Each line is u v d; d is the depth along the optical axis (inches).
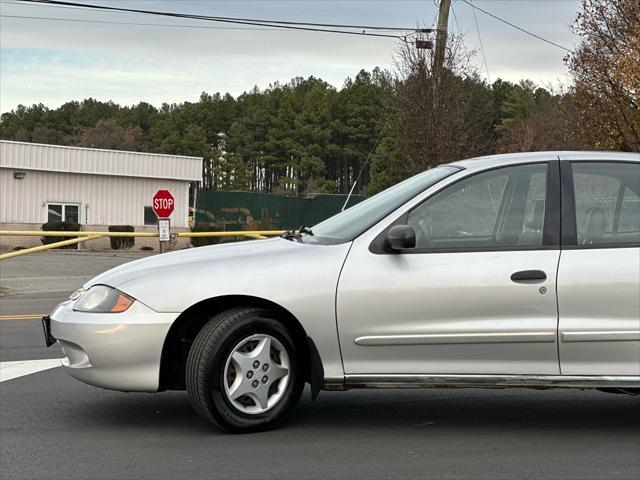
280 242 228.5
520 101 3553.2
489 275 209.8
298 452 199.0
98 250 1485.0
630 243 214.7
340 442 208.1
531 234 215.2
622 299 209.8
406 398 259.9
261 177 5132.9
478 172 220.1
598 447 205.6
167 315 207.8
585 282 209.8
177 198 1652.3
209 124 5625.0
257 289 208.8
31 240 1481.3
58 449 202.8
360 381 210.5
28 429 221.6
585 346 209.6
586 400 260.4
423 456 196.7
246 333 209.6
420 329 209.3
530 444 207.9
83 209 1550.2
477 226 216.7
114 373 209.2
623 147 982.4
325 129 4808.1
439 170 234.4
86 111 6131.9
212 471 185.0
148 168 1603.1
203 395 207.2
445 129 1052.5
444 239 214.8
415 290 209.3
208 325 209.6
